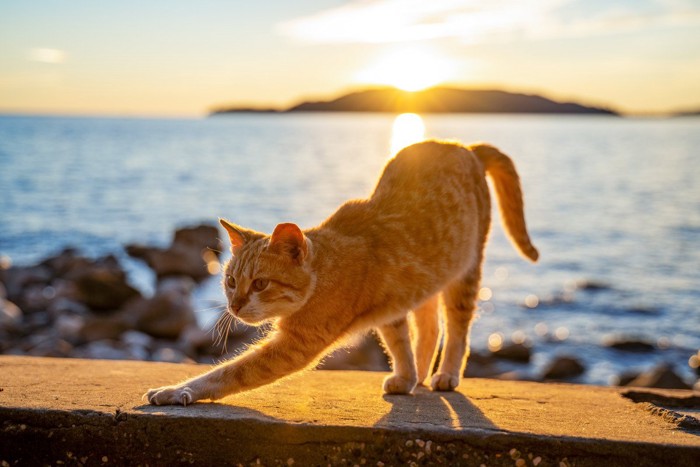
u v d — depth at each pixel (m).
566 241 6.70
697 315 4.16
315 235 1.06
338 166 16.48
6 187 10.07
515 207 1.31
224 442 0.89
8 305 3.57
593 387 1.20
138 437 0.89
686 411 1.09
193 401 0.96
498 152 1.30
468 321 1.21
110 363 1.22
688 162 18.22
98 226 7.33
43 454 0.90
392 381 1.10
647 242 6.62
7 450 0.90
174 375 1.13
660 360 3.36
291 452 0.88
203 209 8.69
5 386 1.02
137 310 3.30
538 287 4.87
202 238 5.54
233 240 1.11
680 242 6.61
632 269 5.46
